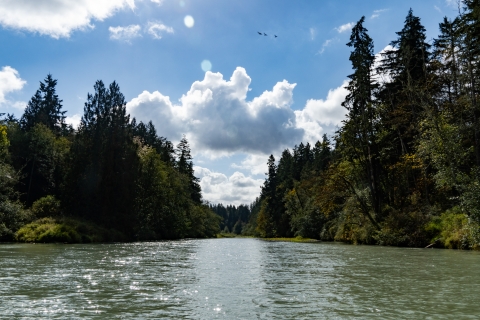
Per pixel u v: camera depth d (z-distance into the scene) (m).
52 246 26.06
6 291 8.45
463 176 23.41
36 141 50.72
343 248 27.50
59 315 6.38
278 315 6.46
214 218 109.69
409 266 13.93
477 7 24.95
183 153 87.81
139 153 56.44
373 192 36.34
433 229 26.83
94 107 45.78
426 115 27.72
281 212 86.81
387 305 7.26
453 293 8.48
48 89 84.62
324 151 81.31
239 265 14.87
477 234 21.20
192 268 13.54
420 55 36.94
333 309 6.93
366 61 38.62
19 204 36.91
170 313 6.58
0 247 24.08
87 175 43.25
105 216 42.66
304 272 12.47
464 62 26.59
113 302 7.44
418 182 34.00
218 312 6.67
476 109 25.73
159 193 55.34
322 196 39.72
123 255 18.98
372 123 37.66
